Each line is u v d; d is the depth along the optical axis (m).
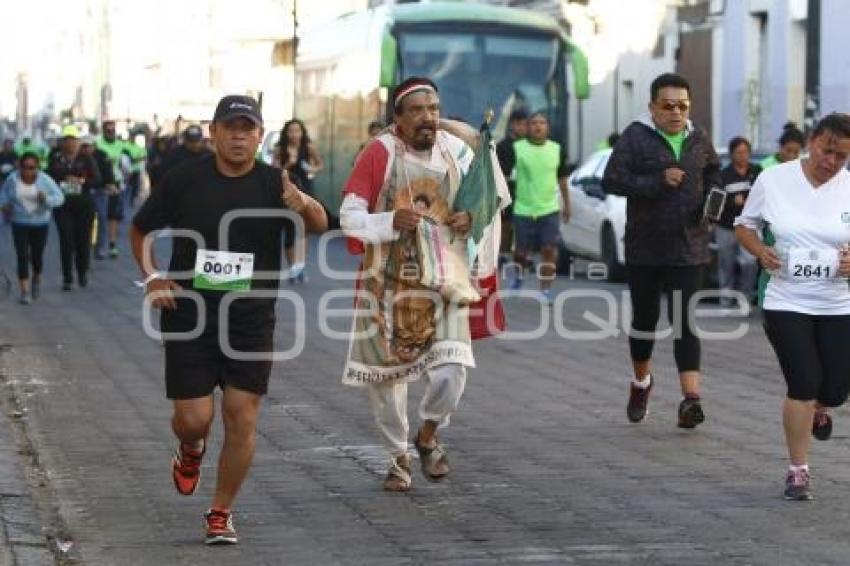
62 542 17.11
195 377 16.92
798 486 19.00
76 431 23.58
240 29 106.75
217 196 16.91
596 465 21.17
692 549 16.67
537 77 63.06
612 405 26.12
